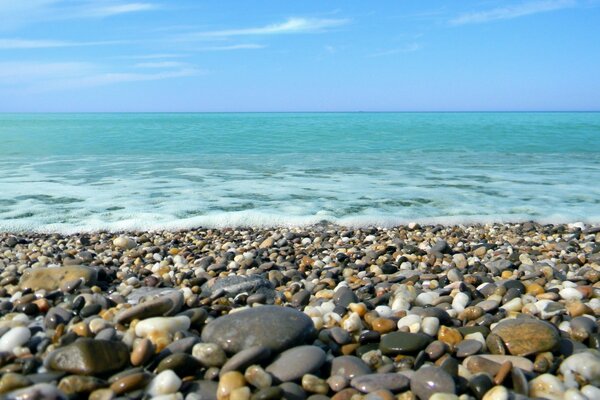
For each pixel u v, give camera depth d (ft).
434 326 11.66
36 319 12.34
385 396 8.70
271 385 9.04
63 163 54.29
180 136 95.66
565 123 157.17
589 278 16.60
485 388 9.05
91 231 27.76
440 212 32.27
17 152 66.39
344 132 108.78
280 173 47.47
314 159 59.93
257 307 11.32
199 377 9.55
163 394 8.79
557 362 10.11
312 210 32.19
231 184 41.04
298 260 20.76
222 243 24.56
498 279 17.40
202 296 14.46
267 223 29.25
